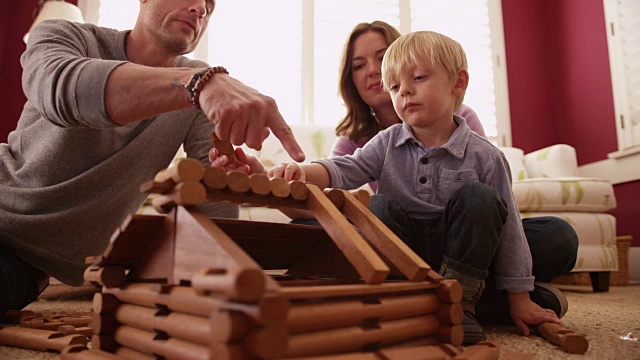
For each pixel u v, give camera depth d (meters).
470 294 0.85
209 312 0.41
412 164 1.04
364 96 1.40
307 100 3.06
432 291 0.59
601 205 2.12
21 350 0.79
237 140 0.68
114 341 0.58
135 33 1.20
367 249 0.52
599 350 0.76
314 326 0.43
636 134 2.65
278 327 0.37
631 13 2.73
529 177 2.84
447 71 1.02
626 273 2.37
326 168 0.98
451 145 1.00
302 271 0.73
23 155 1.14
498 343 0.82
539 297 0.97
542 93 3.42
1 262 1.03
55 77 0.81
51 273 1.14
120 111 0.78
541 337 0.87
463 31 3.38
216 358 0.38
